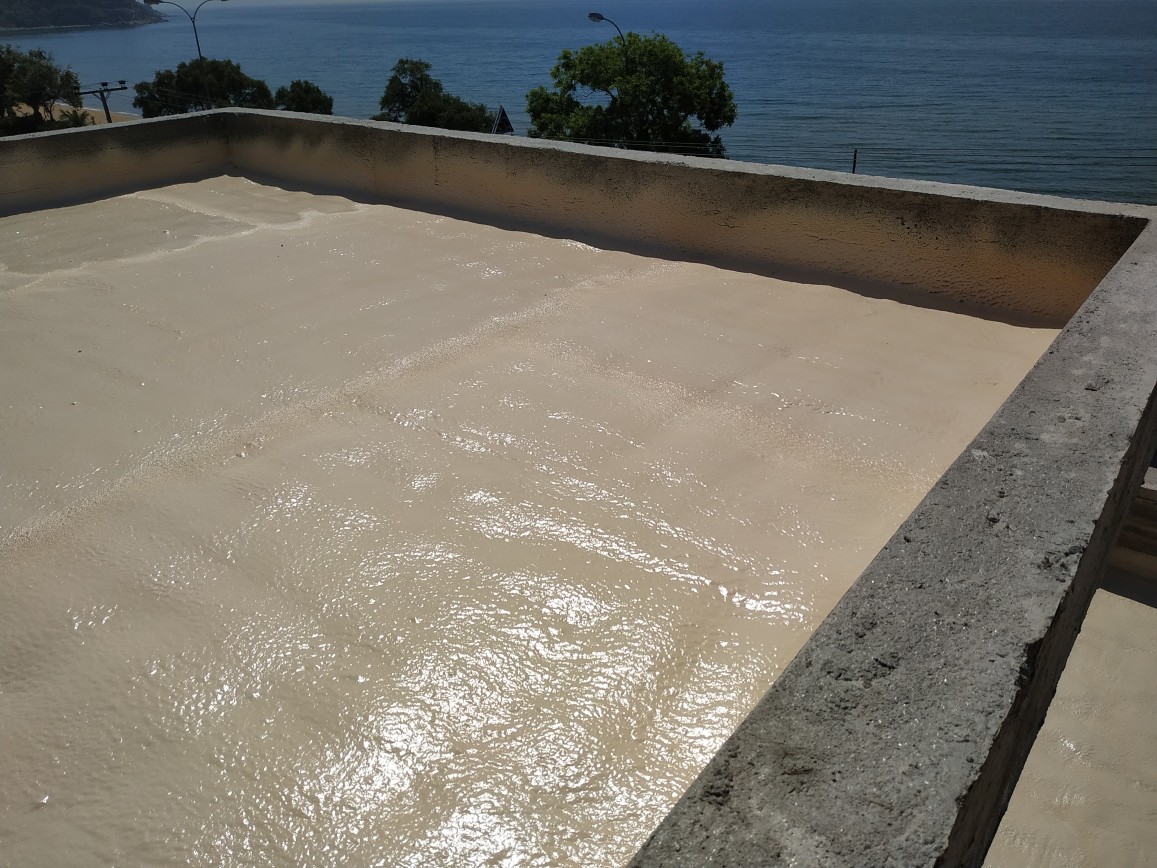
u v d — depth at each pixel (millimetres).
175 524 2637
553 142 5340
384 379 3498
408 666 2098
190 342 3877
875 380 3400
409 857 1655
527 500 2693
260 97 57562
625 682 2043
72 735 1946
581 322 3994
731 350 3678
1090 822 2062
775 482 2764
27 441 3115
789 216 4465
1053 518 1564
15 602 2350
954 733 1096
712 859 927
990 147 107375
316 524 2609
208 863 1661
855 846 937
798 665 1233
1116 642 2617
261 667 2109
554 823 1715
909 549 1494
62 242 5332
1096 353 2273
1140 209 3631
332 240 5285
